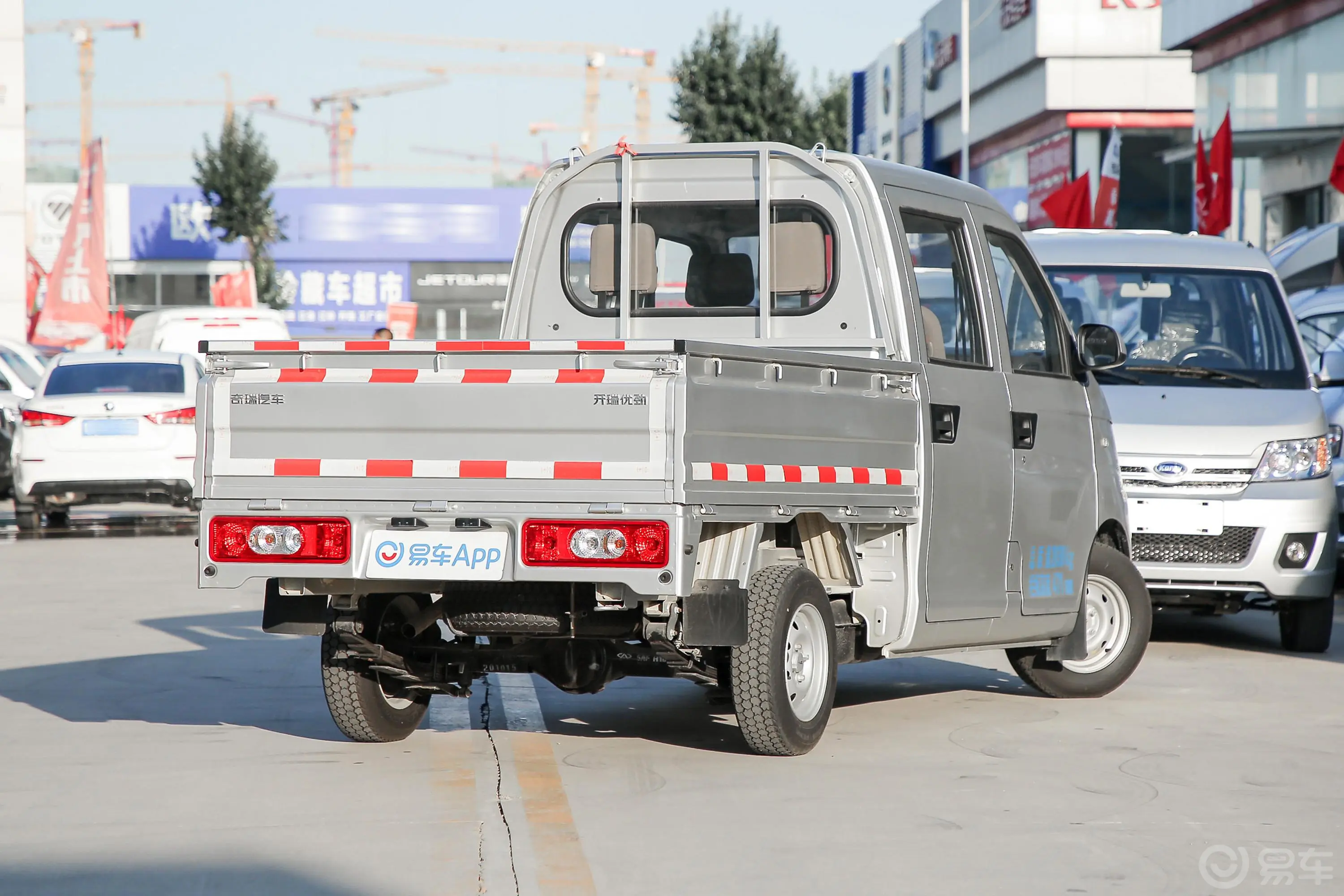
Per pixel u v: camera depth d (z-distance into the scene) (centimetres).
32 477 2203
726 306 970
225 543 813
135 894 611
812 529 888
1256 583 1242
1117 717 983
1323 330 1855
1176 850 670
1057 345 1068
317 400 799
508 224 9150
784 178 957
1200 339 1370
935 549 910
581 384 761
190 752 870
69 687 1086
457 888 615
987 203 1038
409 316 4956
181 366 2319
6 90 5031
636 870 638
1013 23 6444
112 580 1750
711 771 820
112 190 8850
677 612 802
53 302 5459
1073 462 1047
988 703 1034
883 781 797
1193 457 1251
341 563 800
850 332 934
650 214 986
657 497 754
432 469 783
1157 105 6128
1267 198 4106
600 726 953
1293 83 3822
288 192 9019
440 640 926
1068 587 1034
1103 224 3378
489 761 848
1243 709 1015
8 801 757
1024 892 611
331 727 947
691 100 5050
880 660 1237
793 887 616
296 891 613
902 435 888
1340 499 1595
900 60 8325
